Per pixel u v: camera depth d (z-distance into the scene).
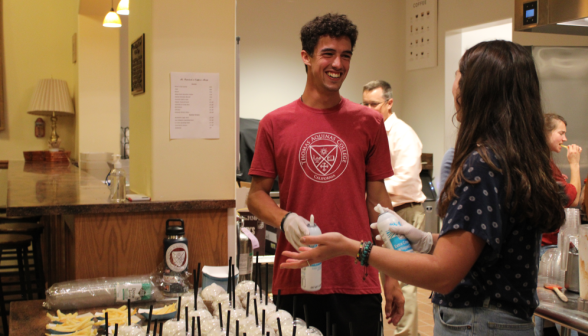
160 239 2.43
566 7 2.46
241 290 1.67
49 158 5.70
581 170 3.61
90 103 5.47
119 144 5.61
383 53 6.88
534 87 1.28
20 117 5.92
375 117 1.99
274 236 3.22
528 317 1.30
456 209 1.20
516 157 1.20
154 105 2.46
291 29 6.45
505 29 6.36
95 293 1.80
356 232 1.91
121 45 6.69
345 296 1.90
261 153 1.99
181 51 2.48
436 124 6.32
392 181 3.68
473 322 1.32
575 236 1.89
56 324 1.58
